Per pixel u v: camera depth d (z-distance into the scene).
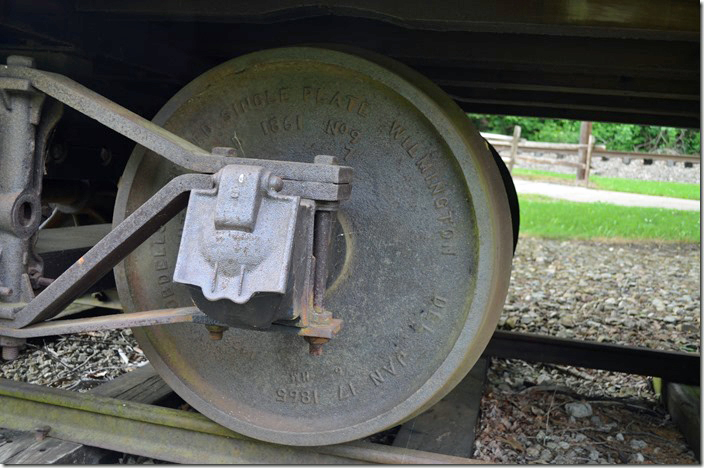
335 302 2.84
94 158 4.07
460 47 3.48
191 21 3.39
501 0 2.58
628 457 3.44
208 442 2.97
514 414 3.93
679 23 2.47
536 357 4.55
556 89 4.38
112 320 2.61
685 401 3.81
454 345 2.58
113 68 3.93
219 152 2.54
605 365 4.41
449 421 3.54
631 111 5.06
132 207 2.98
